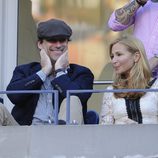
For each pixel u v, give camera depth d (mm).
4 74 25453
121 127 15148
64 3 25938
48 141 15016
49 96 18234
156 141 14984
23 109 18297
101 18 26062
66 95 16438
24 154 14836
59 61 18109
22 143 15023
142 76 17344
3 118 16922
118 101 17328
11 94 18047
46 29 18234
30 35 25594
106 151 14812
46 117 18172
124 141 14984
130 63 17422
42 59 18156
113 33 25719
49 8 25828
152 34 19750
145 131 15094
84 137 15039
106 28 25922
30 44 25578
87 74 18547
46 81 18234
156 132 15062
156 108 17141
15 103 18234
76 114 17125
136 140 15016
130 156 14812
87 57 26031
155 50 19641
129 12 19781
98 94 25188
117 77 17578
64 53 18281
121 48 17438
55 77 18016
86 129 15133
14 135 15172
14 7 25438
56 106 15836
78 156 14781
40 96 18266
